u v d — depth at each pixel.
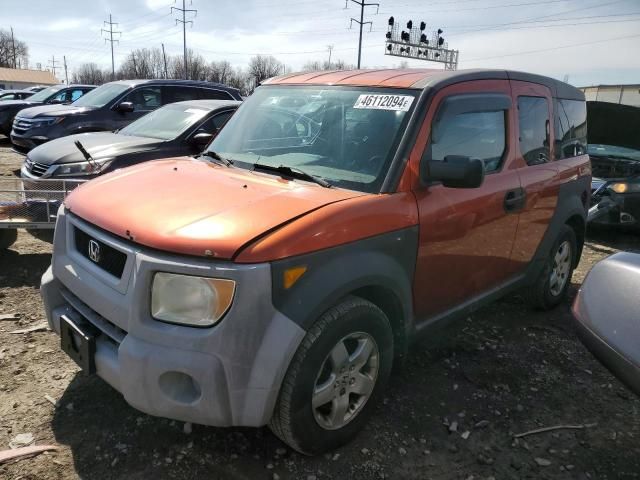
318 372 2.45
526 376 3.60
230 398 2.23
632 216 7.07
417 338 3.18
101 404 2.99
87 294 2.52
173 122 6.92
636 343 2.33
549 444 2.90
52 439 2.69
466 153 3.31
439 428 2.98
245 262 2.17
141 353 2.21
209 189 2.70
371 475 2.59
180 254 2.21
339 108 3.27
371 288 2.76
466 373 3.58
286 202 2.51
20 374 3.25
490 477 2.63
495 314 4.64
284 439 2.52
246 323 2.17
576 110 4.70
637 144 9.60
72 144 6.23
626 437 2.99
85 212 2.68
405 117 2.99
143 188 2.78
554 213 4.25
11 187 4.76
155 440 2.72
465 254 3.31
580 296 2.73
